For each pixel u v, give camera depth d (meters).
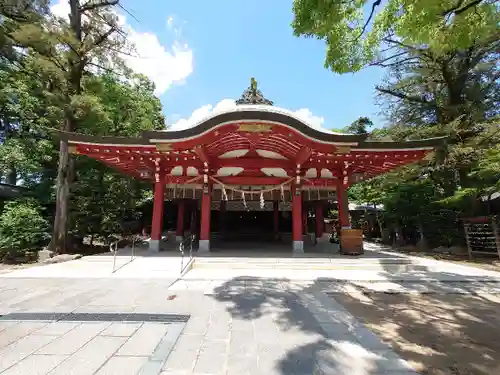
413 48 14.69
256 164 12.73
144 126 17.62
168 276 7.99
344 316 4.94
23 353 3.42
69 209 13.99
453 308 5.62
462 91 17.02
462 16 4.05
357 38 5.07
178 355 3.42
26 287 6.64
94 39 13.51
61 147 12.98
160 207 12.35
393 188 17.66
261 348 3.65
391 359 3.40
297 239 11.89
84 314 4.81
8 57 14.80
